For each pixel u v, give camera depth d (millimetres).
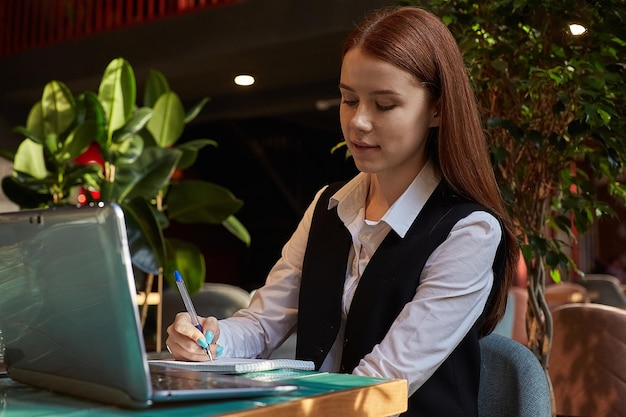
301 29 6211
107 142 4004
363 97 1400
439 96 1433
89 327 943
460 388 1427
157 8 8227
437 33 1430
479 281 1399
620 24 1856
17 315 1078
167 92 4309
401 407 1126
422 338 1333
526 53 2010
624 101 1945
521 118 2072
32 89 8086
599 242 10133
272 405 932
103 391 958
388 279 1447
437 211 1476
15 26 8352
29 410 956
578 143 1988
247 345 1604
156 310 4824
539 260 2076
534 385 1468
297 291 1691
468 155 1454
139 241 3719
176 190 4008
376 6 5676
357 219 1552
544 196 2107
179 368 1189
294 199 10758
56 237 963
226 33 6738
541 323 2074
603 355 2221
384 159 1416
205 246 11297
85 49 7719
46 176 4184
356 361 1450
